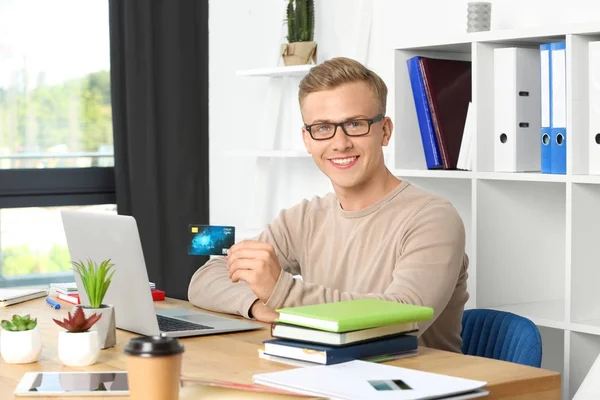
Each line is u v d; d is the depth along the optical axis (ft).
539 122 9.94
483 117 9.94
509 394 5.37
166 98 14.76
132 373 4.68
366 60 13.00
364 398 4.77
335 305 6.22
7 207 14.12
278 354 5.95
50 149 14.55
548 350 10.12
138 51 14.39
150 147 14.48
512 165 9.78
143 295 6.74
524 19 11.00
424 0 12.25
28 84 14.34
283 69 13.11
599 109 8.91
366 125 7.70
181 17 14.79
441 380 5.19
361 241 7.87
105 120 14.93
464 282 7.88
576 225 9.01
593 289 9.15
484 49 9.93
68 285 9.14
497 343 7.72
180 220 14.93
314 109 7.75
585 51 9.00
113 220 6.77
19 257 14.35
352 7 13.46
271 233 8.57
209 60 15.05
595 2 10.14
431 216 7.52
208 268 8.39
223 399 5.05
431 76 10.75
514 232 10.18
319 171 14.23
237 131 15.31
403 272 7.21
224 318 7.64
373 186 7.92
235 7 15.20
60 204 14.56
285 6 14.48
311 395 4.96
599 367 6.36
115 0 14.32
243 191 15.52
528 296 10.31
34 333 6.15
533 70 9.85
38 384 5.43
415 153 11.04
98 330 6.51
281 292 6.98
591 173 9.00
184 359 6.06
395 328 6.05
